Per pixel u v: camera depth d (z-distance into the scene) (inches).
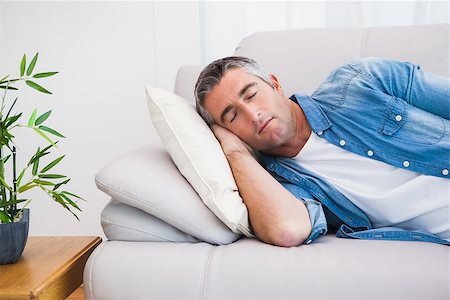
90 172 93.6
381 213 54.9
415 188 53.2
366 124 55.4
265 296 42.8
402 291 41.4
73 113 92.9
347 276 42.3
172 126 53.1
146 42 90.5
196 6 87.2
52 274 45.6
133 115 92.0
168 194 49.4
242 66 56.9
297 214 49.4
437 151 52.9
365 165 55.6
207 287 43.6
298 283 42.6
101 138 93.0
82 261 51.9
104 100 92.3
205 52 88.5
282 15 87.2
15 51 92.6
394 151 54.3
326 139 56.7
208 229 49.2
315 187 56.4
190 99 69.0
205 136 53.4
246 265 43.9
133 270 44.9
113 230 50.5
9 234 47.6
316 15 86.2
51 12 91.6
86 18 91.2
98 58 91.6
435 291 41.1
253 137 55.9
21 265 48.2
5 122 49.5
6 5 92.0
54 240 56.0
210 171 50.4
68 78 92.4
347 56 67.1
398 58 65.4
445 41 65.1
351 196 55.6
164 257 45.4
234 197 49.8
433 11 83.2
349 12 85.0
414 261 42.9
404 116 54.5
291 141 57.7
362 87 56.6
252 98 55.6
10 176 93.8
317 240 51.3
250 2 87.6
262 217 49.0
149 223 50.3
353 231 55.5
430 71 64.0
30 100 93.0
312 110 57.5
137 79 91.4
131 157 52.9
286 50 68.8
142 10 90.0
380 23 85.2
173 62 88.7
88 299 45.6
